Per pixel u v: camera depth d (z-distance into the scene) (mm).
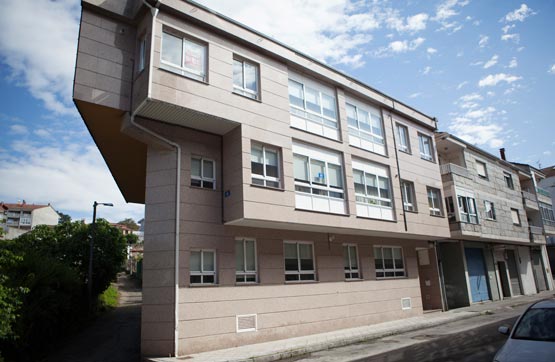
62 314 13266
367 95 17984
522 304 23062
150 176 11977
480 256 25875
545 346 6012
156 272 11070
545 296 28172
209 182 12742
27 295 10625
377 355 10164
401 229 17391
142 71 11297
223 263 12125
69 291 13773
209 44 12508
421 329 15172
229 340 11500
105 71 11352
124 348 11969
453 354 9617
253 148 12969
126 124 11375
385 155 18109
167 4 11578
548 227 34594
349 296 15695
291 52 14875
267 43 14062
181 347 10492
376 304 16750
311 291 14328
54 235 22672
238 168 12305
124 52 11844
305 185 14141
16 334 9375
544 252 35562
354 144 16859
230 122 12344
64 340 13305
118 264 23688
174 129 12297
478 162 27109
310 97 15586
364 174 16828
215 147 13062
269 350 10906
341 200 15250
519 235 28562
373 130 18234
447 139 23500
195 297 11156
